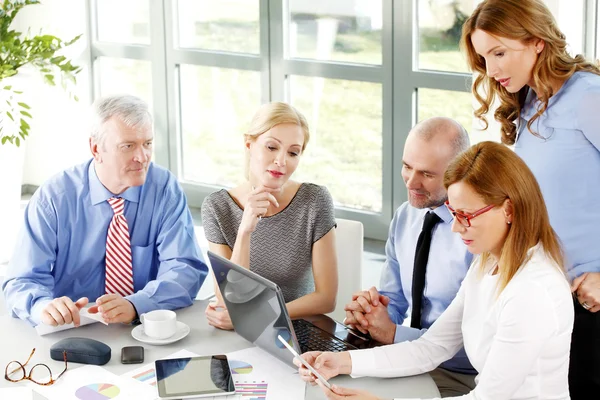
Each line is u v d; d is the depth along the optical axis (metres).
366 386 2.23
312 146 5.75
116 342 2.46
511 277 2.00
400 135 5.30
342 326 2.62
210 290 4.83
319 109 5.66
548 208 2.58
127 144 2.74
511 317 1.98
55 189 2.85
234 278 2.32
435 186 2.54
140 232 2.93
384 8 5.18
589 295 2.44
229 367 2.28
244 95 5.97
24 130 5.05
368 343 2.49
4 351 2.40
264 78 5.80
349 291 2.99
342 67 5.44
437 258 2.63
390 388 2.22
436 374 2.59
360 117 5.49
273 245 2.86
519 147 2.70
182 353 2.39
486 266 2.16
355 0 5.32
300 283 2.90
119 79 6.49
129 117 2.74
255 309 2.29
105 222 2.87
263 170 2.77
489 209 1.98
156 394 2.15
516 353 1.97
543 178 2.58
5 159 5.20
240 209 2.89
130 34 6.35
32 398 2.13
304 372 2.19
